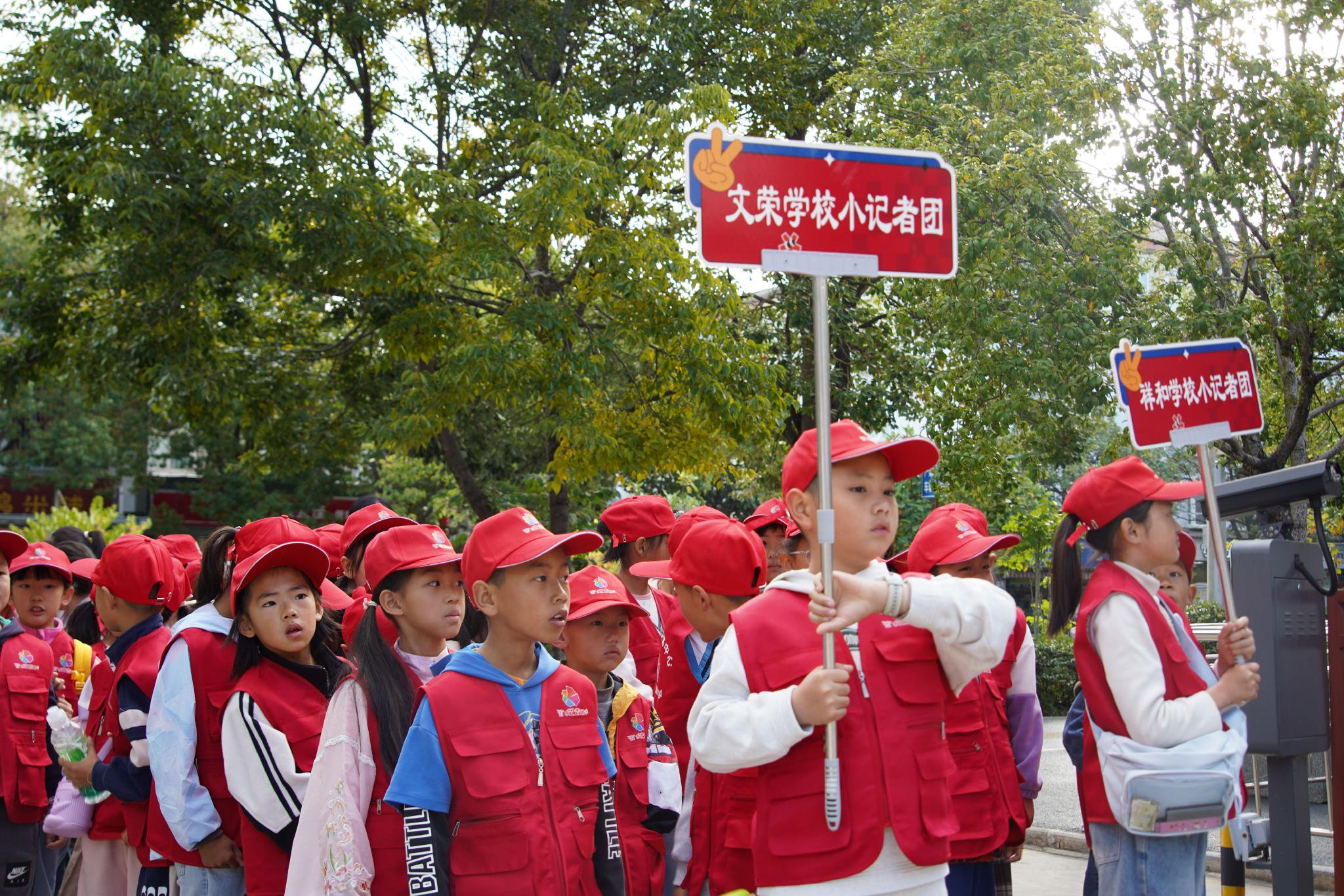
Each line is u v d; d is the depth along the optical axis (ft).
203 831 11.69
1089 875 15.01
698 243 8.71
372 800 10.17
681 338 44.19
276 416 55.16
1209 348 12.30
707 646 12.92
